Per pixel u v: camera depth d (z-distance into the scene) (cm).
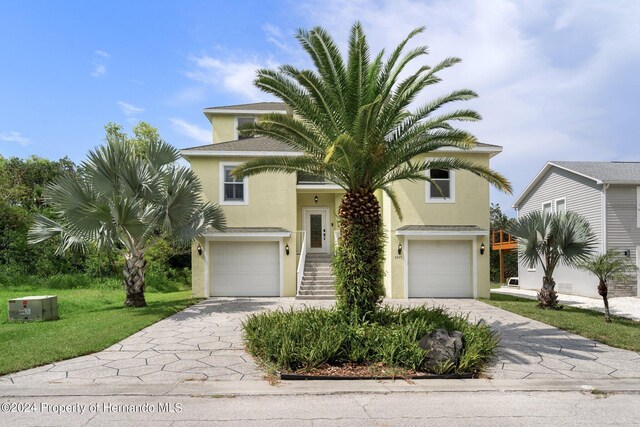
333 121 844
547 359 720
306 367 634
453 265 1588
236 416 477
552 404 523
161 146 1348
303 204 1902
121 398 534
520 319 1105
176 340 846
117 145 1263
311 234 1894
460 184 1602
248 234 1566
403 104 845
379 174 888
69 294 1747
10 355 717
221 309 1258
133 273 1334
